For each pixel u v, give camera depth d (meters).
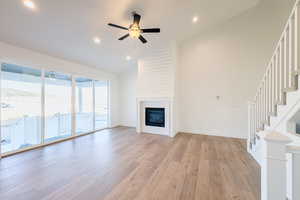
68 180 2.11
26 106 3.48
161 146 3.65
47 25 2.88
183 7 3.37
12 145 3.22
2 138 3.06
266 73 2.53
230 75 4.44
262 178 0.88
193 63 4.95
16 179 2.14
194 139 4.26
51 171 2.38
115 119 6.38
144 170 2.41
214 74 4.65
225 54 4.50
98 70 5.48
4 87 3.11
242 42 4.27
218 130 4.62
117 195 1.78
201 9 3.66
